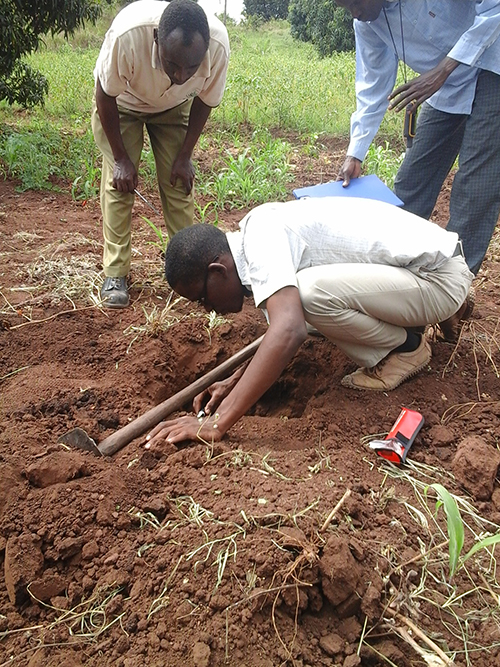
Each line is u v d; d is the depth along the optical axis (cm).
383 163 617
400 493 229
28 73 749
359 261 257
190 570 187
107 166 350
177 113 353
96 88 317
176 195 374
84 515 207
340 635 180
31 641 182
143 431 256
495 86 318
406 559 198
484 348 320
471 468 236
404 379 287
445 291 266
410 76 1012
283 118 850
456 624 185
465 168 335
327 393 288
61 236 464
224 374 286
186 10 266
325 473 230
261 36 2348
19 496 215
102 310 355
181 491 219
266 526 197
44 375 294
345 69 1142
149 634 176
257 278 224
